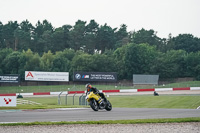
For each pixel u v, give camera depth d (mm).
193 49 177125
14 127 15609
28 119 18422
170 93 78938
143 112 22406
